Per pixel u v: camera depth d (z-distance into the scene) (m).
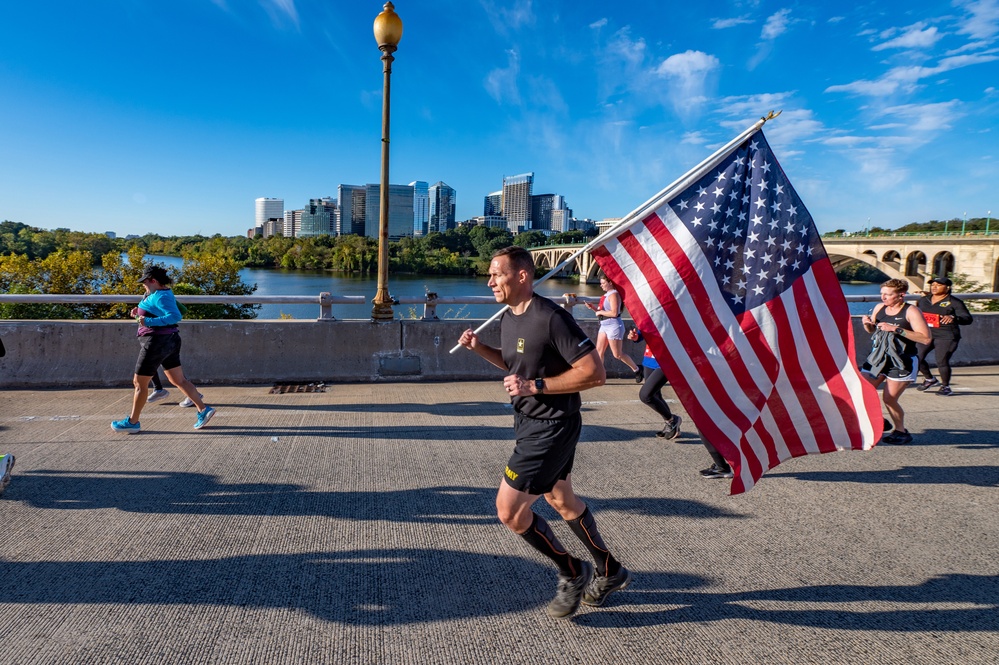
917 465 5.24
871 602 3.09
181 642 2.66
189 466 4.84
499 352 3.07
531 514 2.77
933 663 2.61
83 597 2.99
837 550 3.65
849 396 4.04
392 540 3.66
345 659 2.57
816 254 4.02
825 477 4.92
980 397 8.02
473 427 6.06
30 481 4.47
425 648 2.66
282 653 2.60
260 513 4.01
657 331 3.76
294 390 7.57
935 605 3.06
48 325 7.56
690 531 3.89
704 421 3.75
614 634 2.79
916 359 5.75
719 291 3.87
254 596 3.03
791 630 2.84
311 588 3.12
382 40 8.34
